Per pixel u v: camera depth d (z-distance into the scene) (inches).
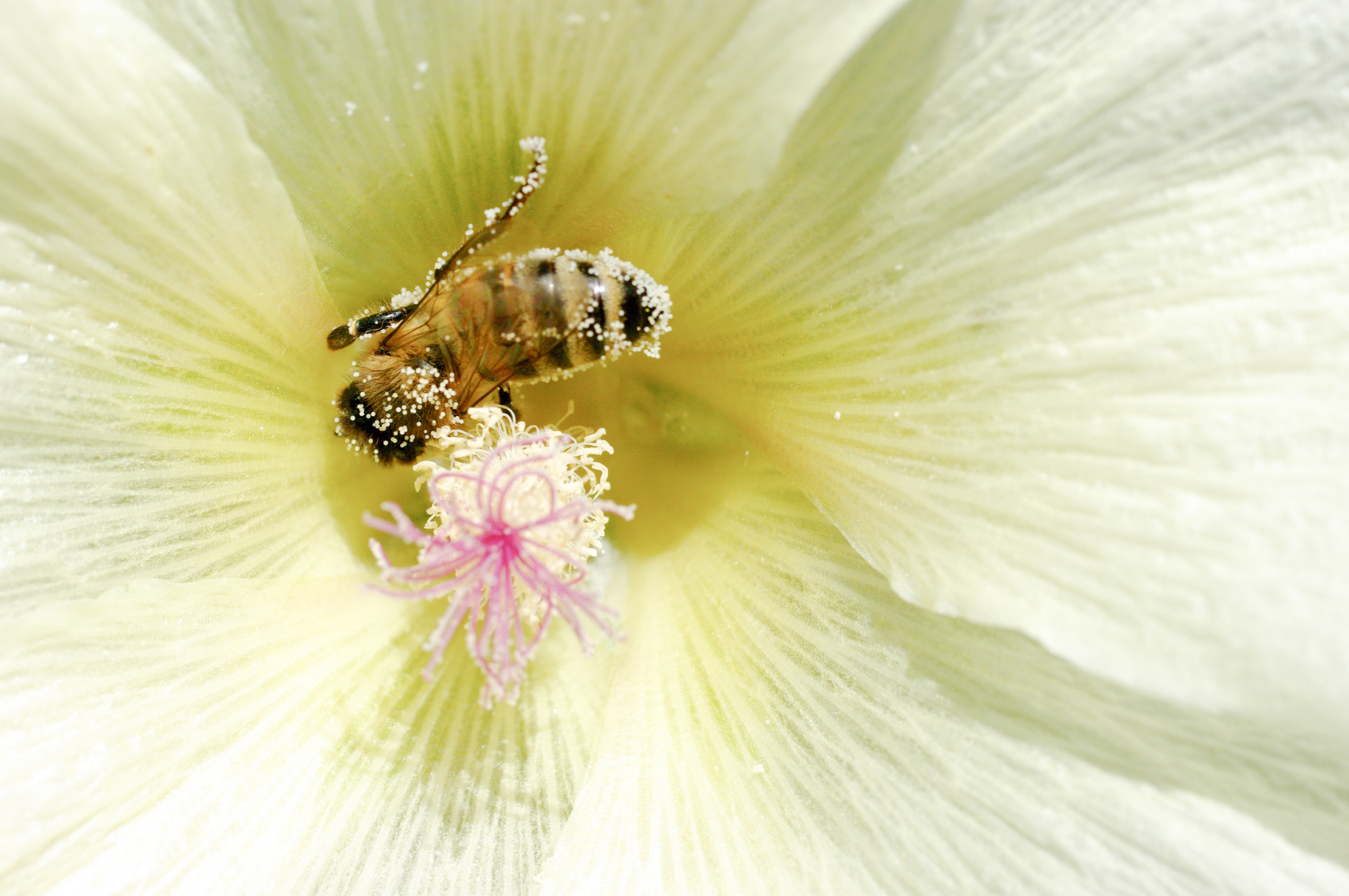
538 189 4.4
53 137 4.1
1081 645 4.1
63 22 4.1
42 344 4.3
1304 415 4.1
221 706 4.4
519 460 4.4
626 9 4.2
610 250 4.5
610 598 4.7
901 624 4.4
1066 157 4.2
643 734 4.5
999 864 4.3
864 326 4.4
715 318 4.5
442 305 4.4
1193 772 4.2
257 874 4.4
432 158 4.3
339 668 4.5
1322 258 4.1
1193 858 4.2
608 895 4.4
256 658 4.4
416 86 4.3
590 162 4.3
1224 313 4.1
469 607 4.5
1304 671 4.0
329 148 4.3
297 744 4.4
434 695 4.6
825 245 4.3
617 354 4.4
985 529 4.3
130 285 4.3
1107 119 4.2
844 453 4.4
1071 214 4.2
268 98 4.3
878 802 4.4
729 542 4.7
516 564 4.4
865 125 4.2
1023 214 4.2
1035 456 4.2
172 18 4.2
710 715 4.5
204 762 4.4
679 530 4.7
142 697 4.3
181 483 4.4
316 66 4.2
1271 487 4.1
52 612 4.3
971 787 4.3
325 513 4.6
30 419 4.3
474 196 4.4
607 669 4.6
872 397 4.4
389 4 4.2
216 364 4.4
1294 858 4.2
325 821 4.4
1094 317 4.2
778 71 4.1
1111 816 4.2
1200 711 4.2
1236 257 4.1
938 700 4.4
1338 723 4.0
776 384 4.5
